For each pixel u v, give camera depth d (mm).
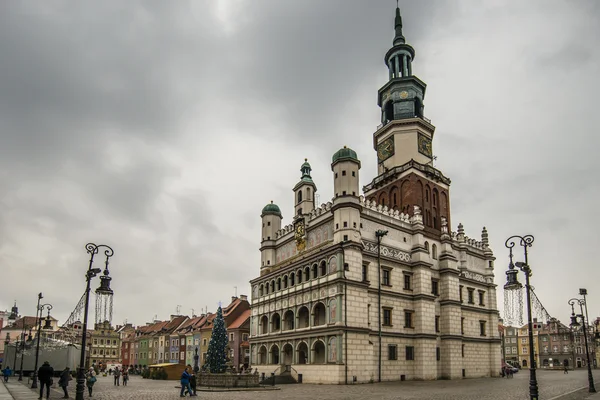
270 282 75438
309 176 81875
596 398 34625
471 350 74375
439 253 73750
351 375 56594
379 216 66750
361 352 58188
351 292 59031
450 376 67312
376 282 63406
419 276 67750
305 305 64750
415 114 82500
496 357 77812
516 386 49156
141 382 67875
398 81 82375
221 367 71438
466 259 79188
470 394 39062
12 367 73875
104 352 151500
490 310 80188
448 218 79562
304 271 66812
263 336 73812
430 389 45719
